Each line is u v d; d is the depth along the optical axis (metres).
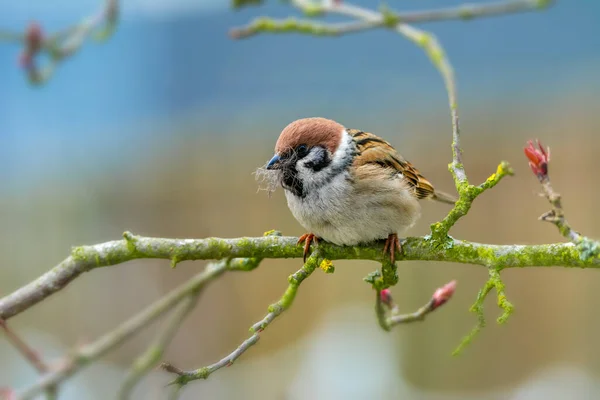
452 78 7.23
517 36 15.56
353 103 15.83
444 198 8.01
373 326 12.20
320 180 6.22
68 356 6.77
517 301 11.88
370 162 6.30
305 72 16.25
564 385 11.07
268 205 14.06
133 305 12.81
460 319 11.82
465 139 13.72
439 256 5.54
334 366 11.59
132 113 16.58
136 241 5.63
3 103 15.89
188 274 12.91
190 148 15.09
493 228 12.68
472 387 11.66
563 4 15.45
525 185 12.72
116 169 14.89
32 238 14.33
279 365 11.99
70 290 12.80
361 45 16.03
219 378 11.97
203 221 14.34
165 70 16.89
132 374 7.14
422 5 15.77
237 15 16.83
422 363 11.77
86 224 14.39
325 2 9.15
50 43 9.48
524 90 14.74
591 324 11.57
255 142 15.09
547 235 12.37
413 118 14.65
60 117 16.19
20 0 15.24
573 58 15.33
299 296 13.11
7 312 5.66
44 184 14.89
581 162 12.80
